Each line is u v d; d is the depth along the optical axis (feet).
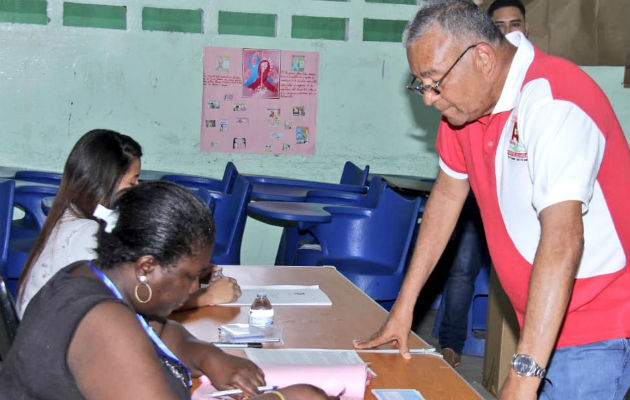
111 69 17.46
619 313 5.84
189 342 5.49
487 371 12.30
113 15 17.34
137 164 6.95
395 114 18.51
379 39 18.26
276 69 17.95
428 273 6.61
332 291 8.02
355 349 6.17
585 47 15.51
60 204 6.77
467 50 5.39
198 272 4.17
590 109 5.20
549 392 6.11
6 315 5.26
